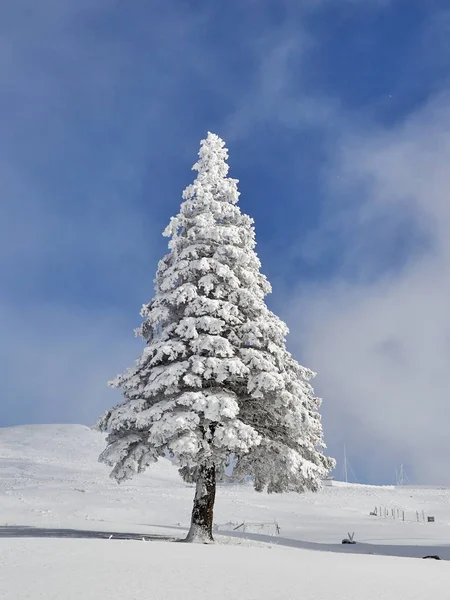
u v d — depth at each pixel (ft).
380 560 55.21
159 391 77.82
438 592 34.06
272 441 77.46
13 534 78.59
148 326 83.20
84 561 39.99
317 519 152.87
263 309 81.41
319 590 32.76
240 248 83.61
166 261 86.38
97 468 248.52
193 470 85.05
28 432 328.08
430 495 245.24
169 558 44.60
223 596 29.66
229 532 108.78
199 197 85.71
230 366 74.49
